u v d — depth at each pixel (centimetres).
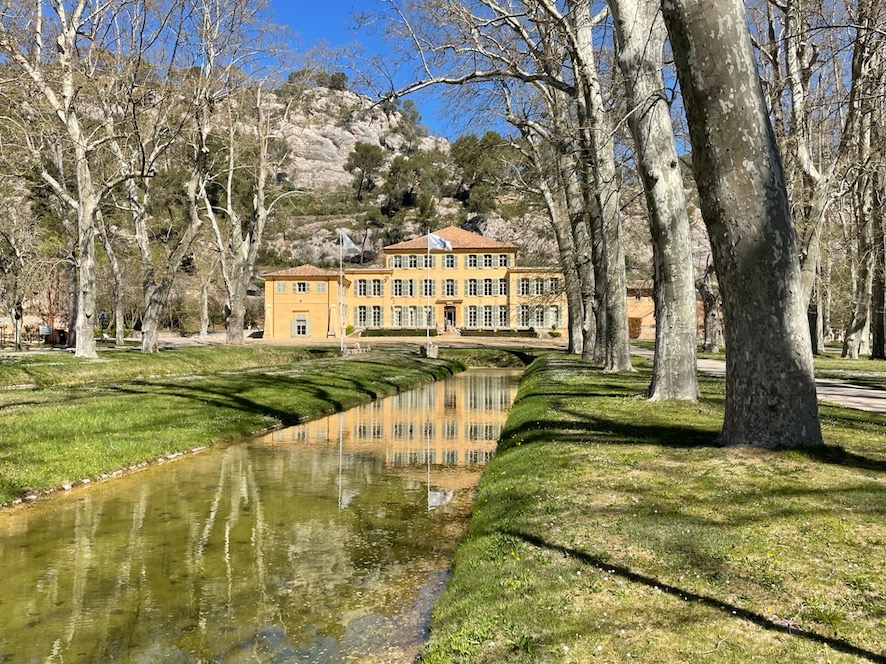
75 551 806
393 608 640
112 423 1542
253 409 1984
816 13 2120
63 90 2911
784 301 895
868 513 663
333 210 12469
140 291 6444
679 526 646
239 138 4603
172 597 667
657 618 468
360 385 2888
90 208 2994
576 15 2052
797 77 2136
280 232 11194
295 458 1445
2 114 2955
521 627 471
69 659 536
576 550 605
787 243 887
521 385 2647
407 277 7944
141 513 982
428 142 15888
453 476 1297
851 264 4681
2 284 4091
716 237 909
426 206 11769
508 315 7812
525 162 3469
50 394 1986
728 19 841
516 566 588
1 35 2631
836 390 2036
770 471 812
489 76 2002
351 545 845
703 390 1781
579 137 2342
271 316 7562
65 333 5400
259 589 690
